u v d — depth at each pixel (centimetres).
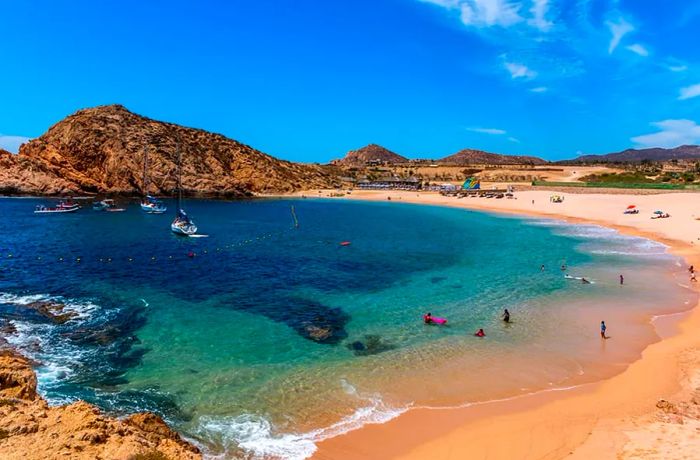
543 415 1736
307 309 3109
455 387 1992
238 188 14812
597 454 1425
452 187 16788
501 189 14812
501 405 1833
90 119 13562
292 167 19275
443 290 3594
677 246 5322
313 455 1511
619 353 2328
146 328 2680
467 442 1576
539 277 3975
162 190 13262
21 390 1490
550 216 9119
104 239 6038
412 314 3005
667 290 3491
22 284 3603
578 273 4094
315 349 2417
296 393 1938
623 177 16775
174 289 3559
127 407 1797
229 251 5366
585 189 12400
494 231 7112
